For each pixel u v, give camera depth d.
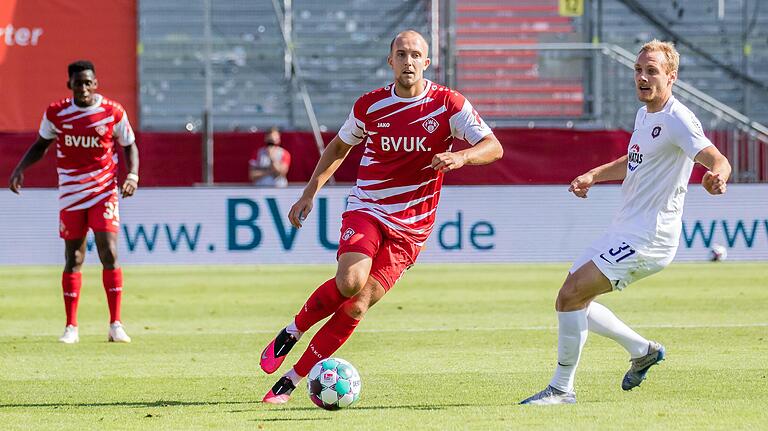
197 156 72.00
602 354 31.28
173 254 64.50
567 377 23.12
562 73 85.94
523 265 65.19
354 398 22.80
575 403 23.09
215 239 64.50
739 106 86.56
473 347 33.22
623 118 84.50
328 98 84.75
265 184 70.75
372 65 85.19
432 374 28.02
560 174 70.75
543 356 31.27
